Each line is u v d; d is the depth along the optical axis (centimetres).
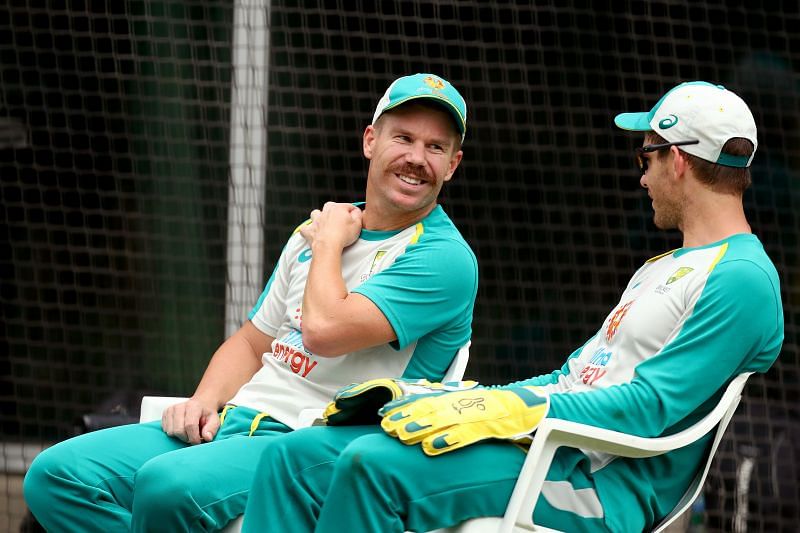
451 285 1236
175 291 2581
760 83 2659
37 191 2641
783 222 2634
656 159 1150
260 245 2327
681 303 1092
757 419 2234
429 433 1013
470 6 2706
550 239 2705
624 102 2611
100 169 2623
